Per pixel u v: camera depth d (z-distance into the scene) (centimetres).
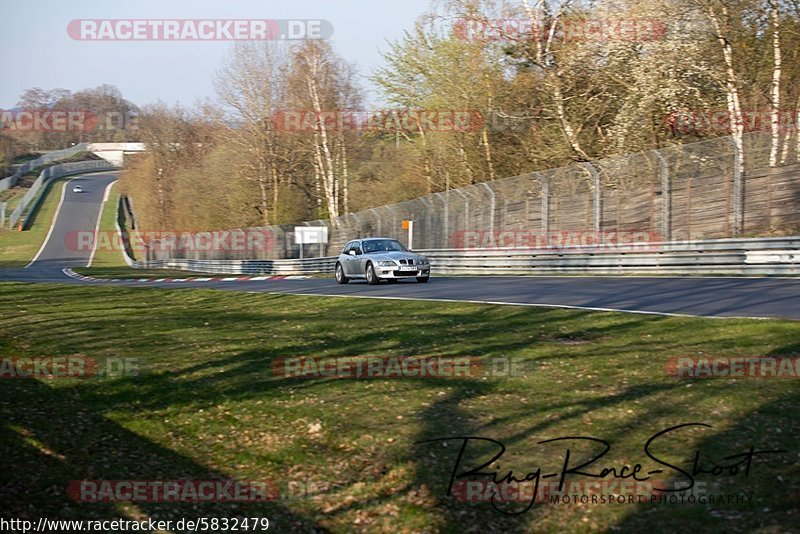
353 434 1118
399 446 1060
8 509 906
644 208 3281
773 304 1847
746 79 4016
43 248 10675
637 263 3073
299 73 6562
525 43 4512
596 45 4162
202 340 1789
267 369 1478
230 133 7325
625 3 4131
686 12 3891
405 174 6234
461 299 2316
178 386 1401
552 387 1224
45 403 1326
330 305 2316
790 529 769
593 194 3444
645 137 4125
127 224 11931
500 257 3759
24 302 2805
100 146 16888
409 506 920
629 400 1123
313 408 1238
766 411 1029
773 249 2619
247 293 2839
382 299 2403
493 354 1462
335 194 6719
